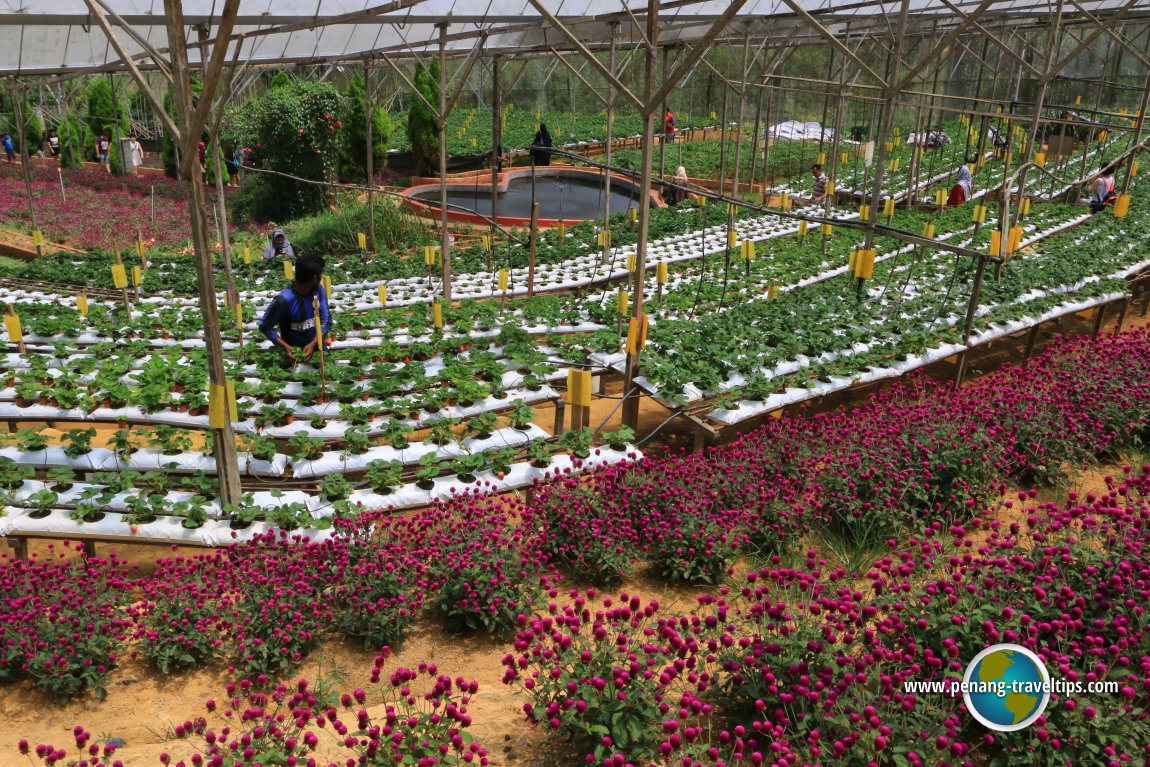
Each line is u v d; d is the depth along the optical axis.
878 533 5.61
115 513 5.81
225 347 10.15
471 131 33.69
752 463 6.21
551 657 3.78
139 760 3.71
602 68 7.22
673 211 20.14
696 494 5.77
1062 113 25.09
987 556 4.37
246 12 10.70
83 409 7.51
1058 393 7.04
